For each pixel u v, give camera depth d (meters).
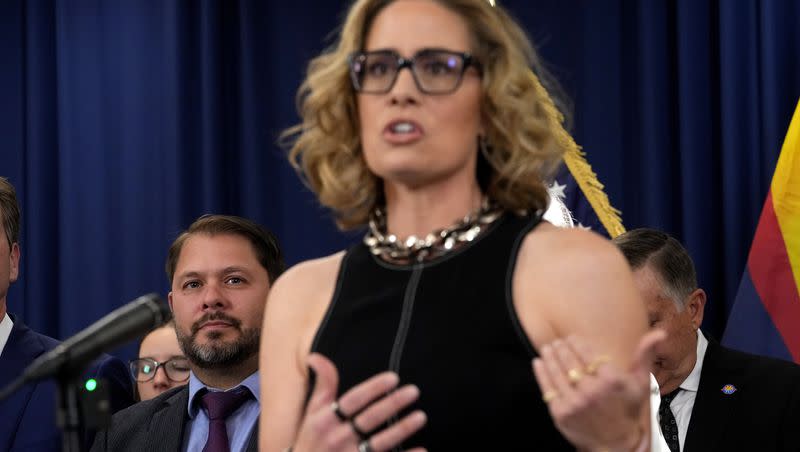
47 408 3.73
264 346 1.84
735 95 5.62
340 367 1.67
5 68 6.67
